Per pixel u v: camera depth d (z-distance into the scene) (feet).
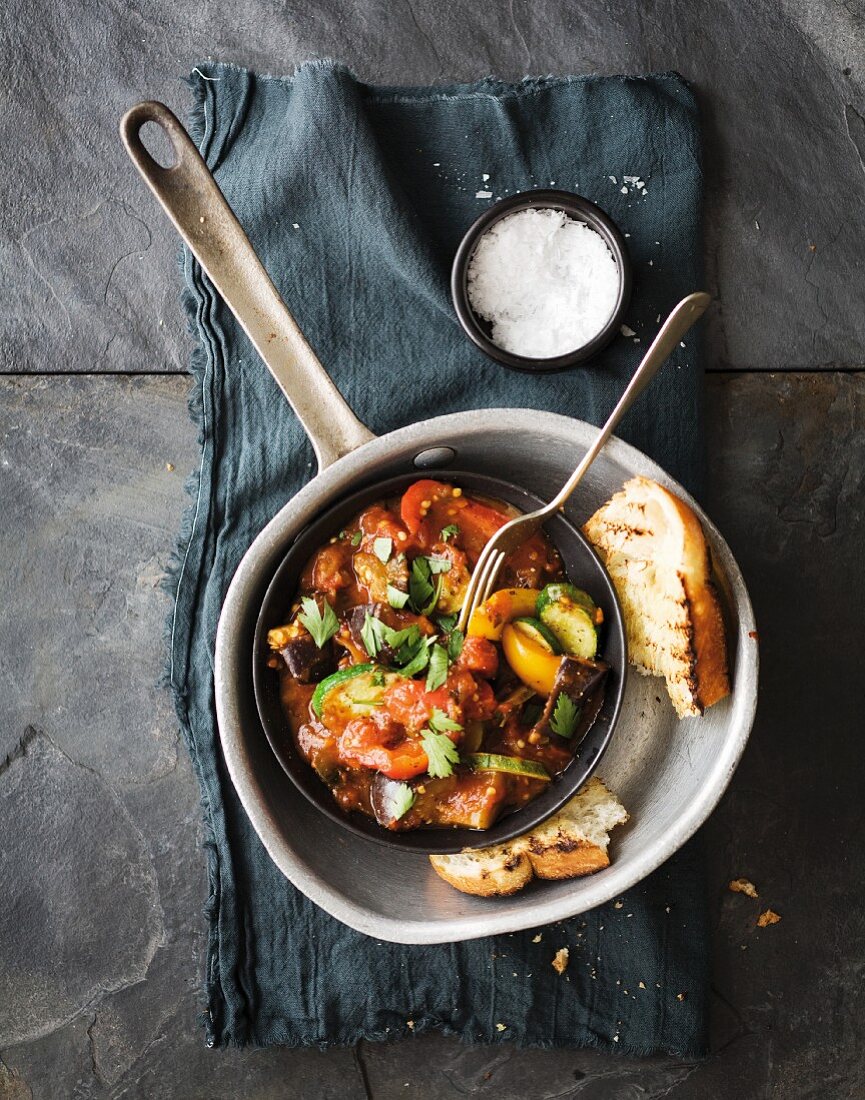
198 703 2.28
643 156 2.34
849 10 2.42
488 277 2.21
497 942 2.29
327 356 2.30
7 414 2.40
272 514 2.29
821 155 2.42
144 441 2.39
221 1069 2.33
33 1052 2.34
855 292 2.40
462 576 2.08
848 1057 2.32
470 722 2.02
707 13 2.43
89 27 2.43
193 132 2.35
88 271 2.41
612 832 2.19
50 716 2.37
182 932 2.35
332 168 2.29
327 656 2.05
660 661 2.14
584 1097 2.31
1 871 2.36
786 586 2.37
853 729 2.36
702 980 2.28
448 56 2.42
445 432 2.05
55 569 2.38
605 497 2.24
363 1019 2.28
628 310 2.29
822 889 2.34
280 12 2.42
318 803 2.04
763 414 2.38
